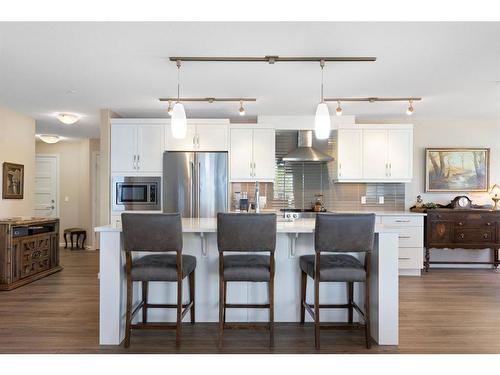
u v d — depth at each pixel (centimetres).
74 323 317
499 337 289
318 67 345
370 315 293
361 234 258
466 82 391
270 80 385
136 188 528
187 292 317
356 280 265
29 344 273
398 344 274
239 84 399
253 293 318
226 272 265
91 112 541
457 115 560
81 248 763
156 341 279
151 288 316
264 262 277
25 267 464
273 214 258
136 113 548
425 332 299
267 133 551
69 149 802
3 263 430
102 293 275
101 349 264
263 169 550
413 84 399
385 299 274
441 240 537
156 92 432
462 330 303
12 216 531
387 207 593
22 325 312
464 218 536
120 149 529
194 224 312
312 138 581
